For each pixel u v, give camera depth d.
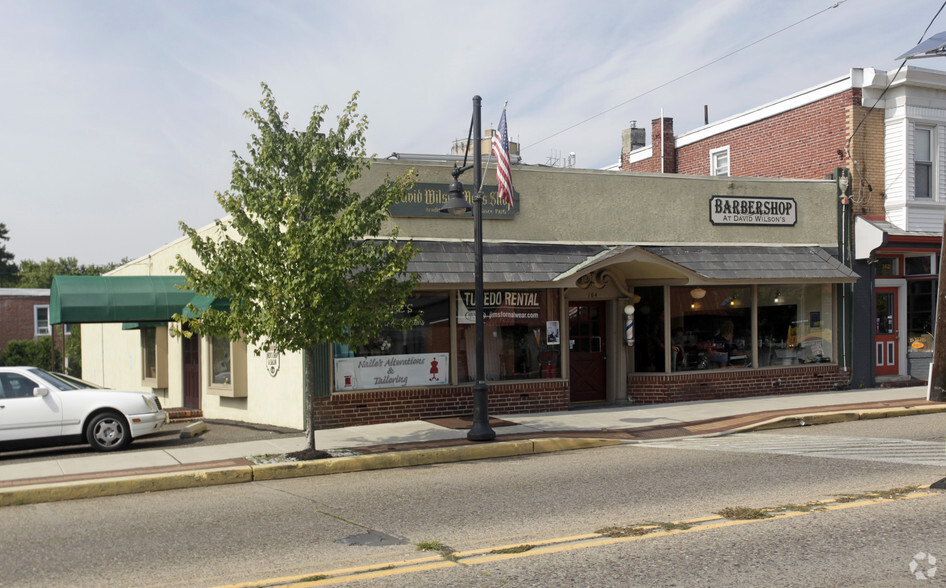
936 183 19.62
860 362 19.11
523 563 6.04
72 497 9.23
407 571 5.91
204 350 18.28
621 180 17.03
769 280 17.17
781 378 18.22
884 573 5.61
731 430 13.66
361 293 11.18
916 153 19.59
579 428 13.73
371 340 14.45
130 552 6.67
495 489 9.16
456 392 15.10
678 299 17.39
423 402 14.83
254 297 11.05
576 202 16.55
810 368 18.55
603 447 12.52
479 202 12.62
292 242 10.59
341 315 10.94
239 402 16.94
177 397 20.42
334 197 11.64
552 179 16.34
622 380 17.36
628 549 6.35
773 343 18.33
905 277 19.94
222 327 11.05
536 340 16.03
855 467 9.90
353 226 10.90
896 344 20.09
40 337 39.38
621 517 7.52
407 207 14.95
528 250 15.62
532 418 15.01
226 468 10.31
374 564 6.14
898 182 19.34
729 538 6.61
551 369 16.14
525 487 9.22
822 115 20.19
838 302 18.94
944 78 19.25
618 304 17.33
